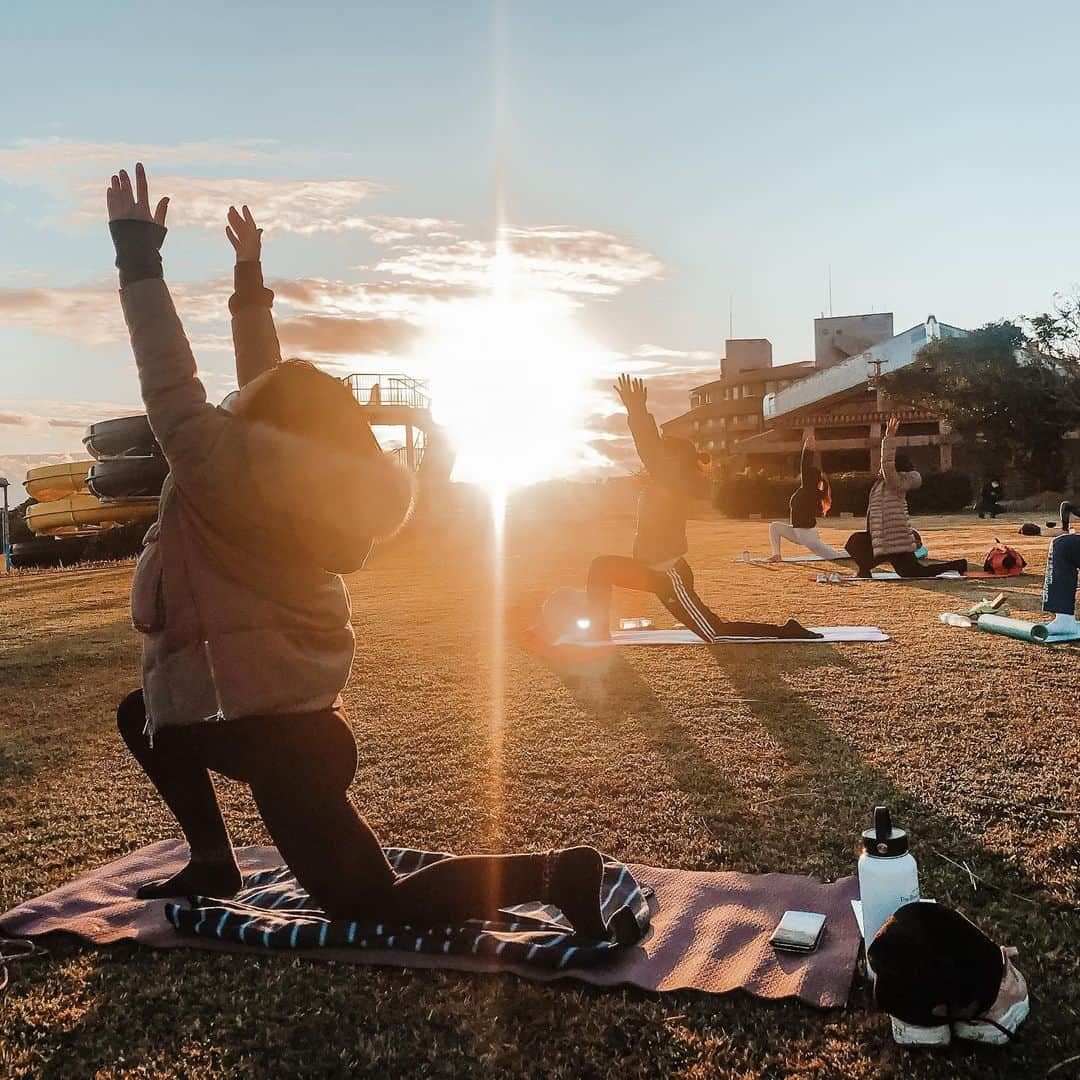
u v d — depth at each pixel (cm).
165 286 276
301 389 269
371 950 298
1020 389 3850
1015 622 804
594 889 288
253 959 299
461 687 699
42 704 707
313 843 288
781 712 582
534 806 437
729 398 7488
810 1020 255
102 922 325
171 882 342
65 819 449
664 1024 256
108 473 2884
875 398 4444
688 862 367
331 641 291
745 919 309
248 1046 256
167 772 323
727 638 830
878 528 1307
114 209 275
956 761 470
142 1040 260
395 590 1414
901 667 695
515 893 292
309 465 263
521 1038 254
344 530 274
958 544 1859
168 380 269
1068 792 420
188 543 277
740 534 2592
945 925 238
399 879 303
